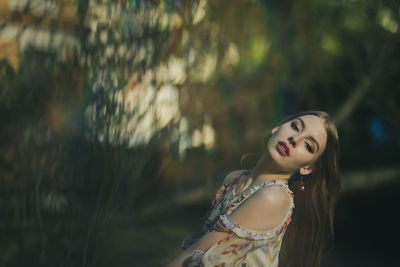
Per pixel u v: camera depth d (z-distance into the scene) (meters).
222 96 4.67
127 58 1.98
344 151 6.76
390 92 5.50
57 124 1.96
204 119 4.20
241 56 4.82
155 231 3.97
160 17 2.14
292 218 1.65
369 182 5.40
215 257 1.34
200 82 4.05
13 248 1.98
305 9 5.25
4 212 1.96
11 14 1.85
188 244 1.61
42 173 1.92
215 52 4.20
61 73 1.93
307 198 1.60
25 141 1.94
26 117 1.94
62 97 1.95
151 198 3.94
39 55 1.91
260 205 1.34
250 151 5.70
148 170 2.86
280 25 5.29
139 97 2.10
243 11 4.61
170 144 3.09
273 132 1.56
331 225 1.59
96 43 1.91
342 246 5.98
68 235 1.89
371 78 5.30
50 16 1.87
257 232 1.35
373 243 5.90
